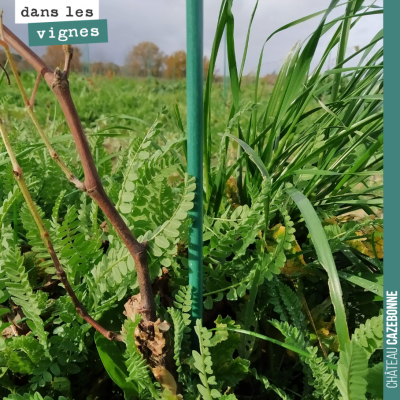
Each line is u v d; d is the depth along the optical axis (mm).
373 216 861
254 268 601
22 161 782
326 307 632
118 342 506
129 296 567
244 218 586
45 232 423
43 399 419
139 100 5078
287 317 614
